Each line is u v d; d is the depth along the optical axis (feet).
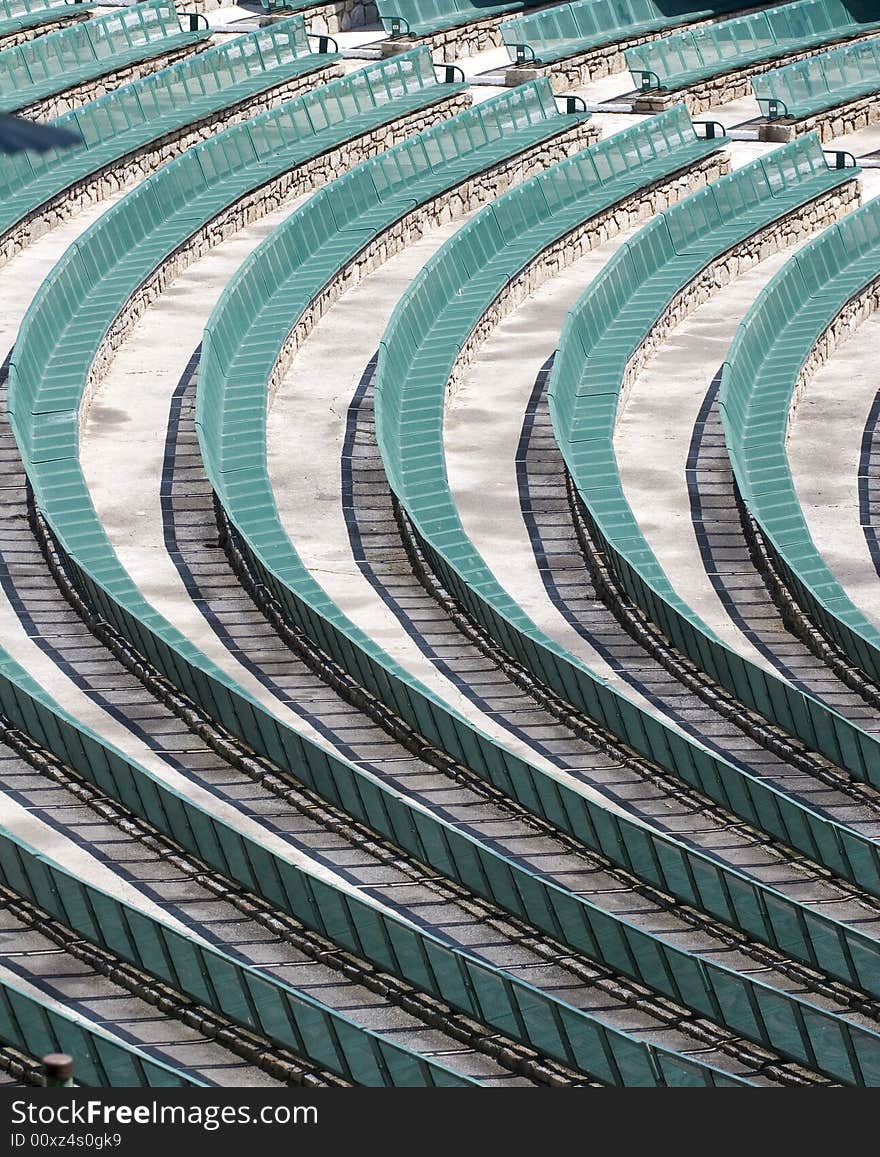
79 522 436.35
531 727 359.87
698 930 287.69
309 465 493.77
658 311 574.56
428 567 435.12
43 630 390.42
